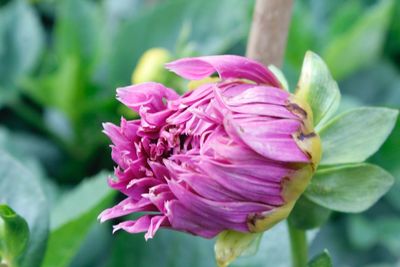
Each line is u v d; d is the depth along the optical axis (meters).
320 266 0.30
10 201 0.34
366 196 0.31
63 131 0.49
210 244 0.38
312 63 0.31
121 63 0.50
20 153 0.47
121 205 0.29
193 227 0.29
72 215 0.36
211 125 0.29
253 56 0.34
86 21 0.50
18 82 0.50
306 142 0.30
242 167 0.29
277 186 0.29
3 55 0.51
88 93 0.49
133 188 0.29
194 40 0.49
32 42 0.51
